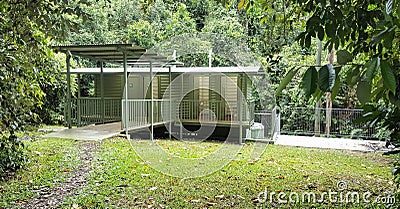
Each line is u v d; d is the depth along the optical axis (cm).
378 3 189
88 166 608
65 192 456
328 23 179
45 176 529
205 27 1544
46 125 1298
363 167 647
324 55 1194
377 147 901
